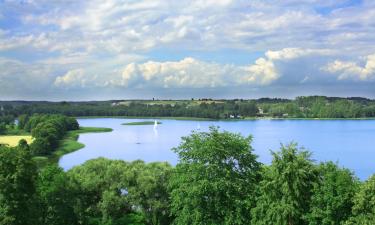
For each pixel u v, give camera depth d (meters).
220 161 58.03
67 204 60.53
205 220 56.28
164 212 67.00
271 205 50.16
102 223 66.25
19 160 53.59
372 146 199.38
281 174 50.16
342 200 46.59
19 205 52.72
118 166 70.81
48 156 178.00
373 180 45.28
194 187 55.16
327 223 47.31
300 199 49.84
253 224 52.69
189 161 59.94
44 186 59.91
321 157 164.75
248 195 55.47
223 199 56.56
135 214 69.69
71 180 65.38
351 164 148.62
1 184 51.91
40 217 57.84
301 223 50.81
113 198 66.06
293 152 51.91
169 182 63.53
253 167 59.97
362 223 43.09
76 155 184.38
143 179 66.88
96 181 68.94
